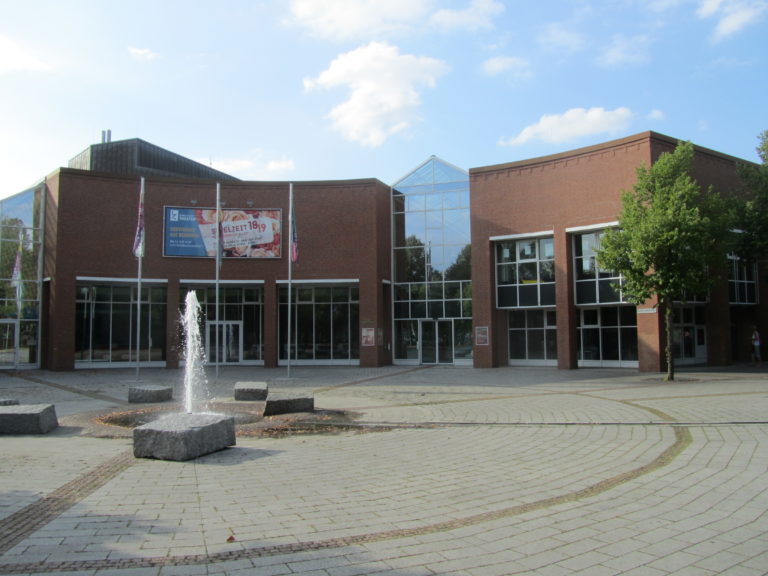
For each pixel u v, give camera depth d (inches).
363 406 595.5
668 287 804.0
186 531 217.2
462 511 244.5
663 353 976.3
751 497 259.3
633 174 1016.2
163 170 1907.0
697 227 792.9
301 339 1306.6
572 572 178.5
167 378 981.8
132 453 364.8
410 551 196.5
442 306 1291.8
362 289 1252.5
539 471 316.2
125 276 1183.6
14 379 967.6
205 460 346.0
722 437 396.8
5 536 209.3
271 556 191.3
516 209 1168.8
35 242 1214.9
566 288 1098.1
